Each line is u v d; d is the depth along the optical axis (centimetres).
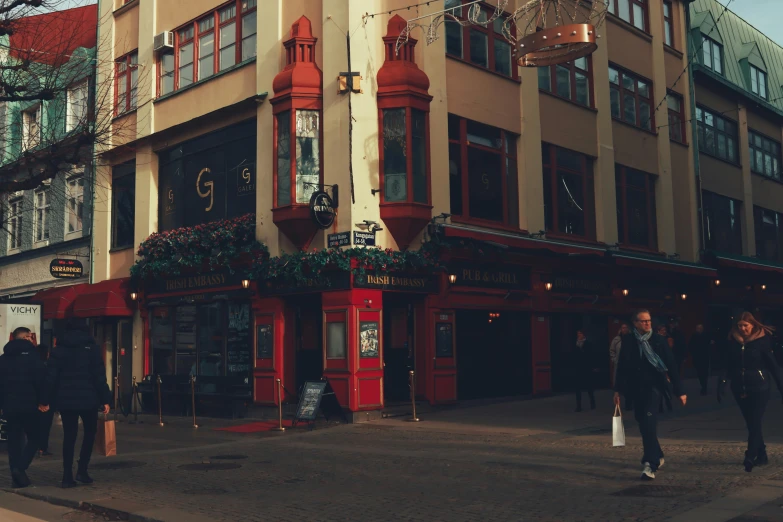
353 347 1609
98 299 2206
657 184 2586
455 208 1838
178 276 2066
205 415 1955
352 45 1680
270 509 773
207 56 2089
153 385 2098
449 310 1792
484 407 1783
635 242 2466
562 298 2097
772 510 684
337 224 1664
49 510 815
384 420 1616
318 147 1730
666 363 842
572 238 2162
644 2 2641
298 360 1820
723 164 2959
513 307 1952
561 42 1249
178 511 756
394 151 1688
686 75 2772
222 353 1942
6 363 959
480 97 1931
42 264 2731
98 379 938
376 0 1733
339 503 796
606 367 2270
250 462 1124
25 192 2847
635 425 1370
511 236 1909
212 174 2030
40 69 1767
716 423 1318
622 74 2484
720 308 2888
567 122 2214
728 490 777
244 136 1941
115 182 2389
